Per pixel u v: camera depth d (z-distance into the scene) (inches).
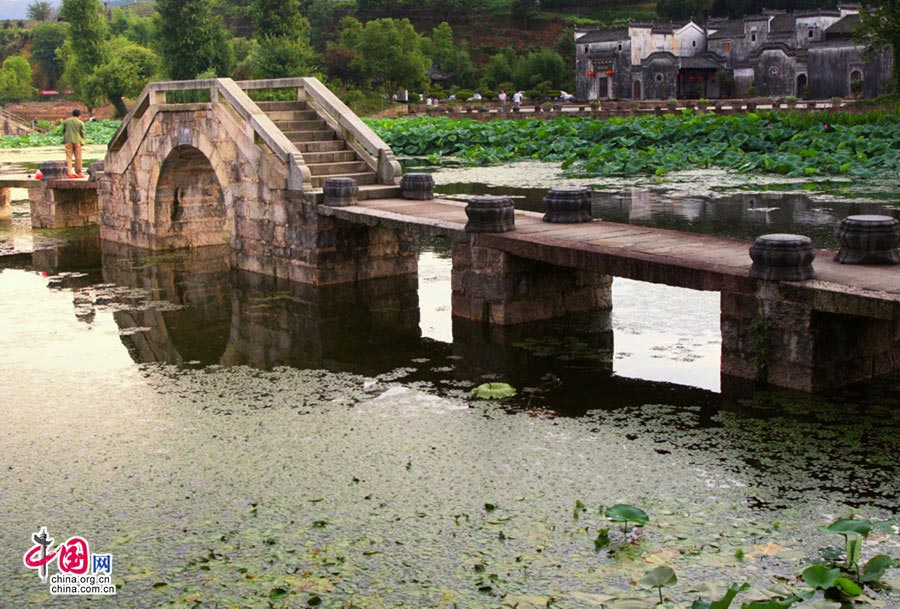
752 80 2770.7
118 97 3216.0
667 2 3764.8
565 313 466.9
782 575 218.1
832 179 973.2
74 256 673.0
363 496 268.7
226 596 217.8
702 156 1163.3
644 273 376.5
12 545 246.2
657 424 317.7
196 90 638.5
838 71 2519.7
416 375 385.1
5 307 522.0
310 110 631.8
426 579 222.4
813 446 293.3
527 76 3513.8
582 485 271.4
